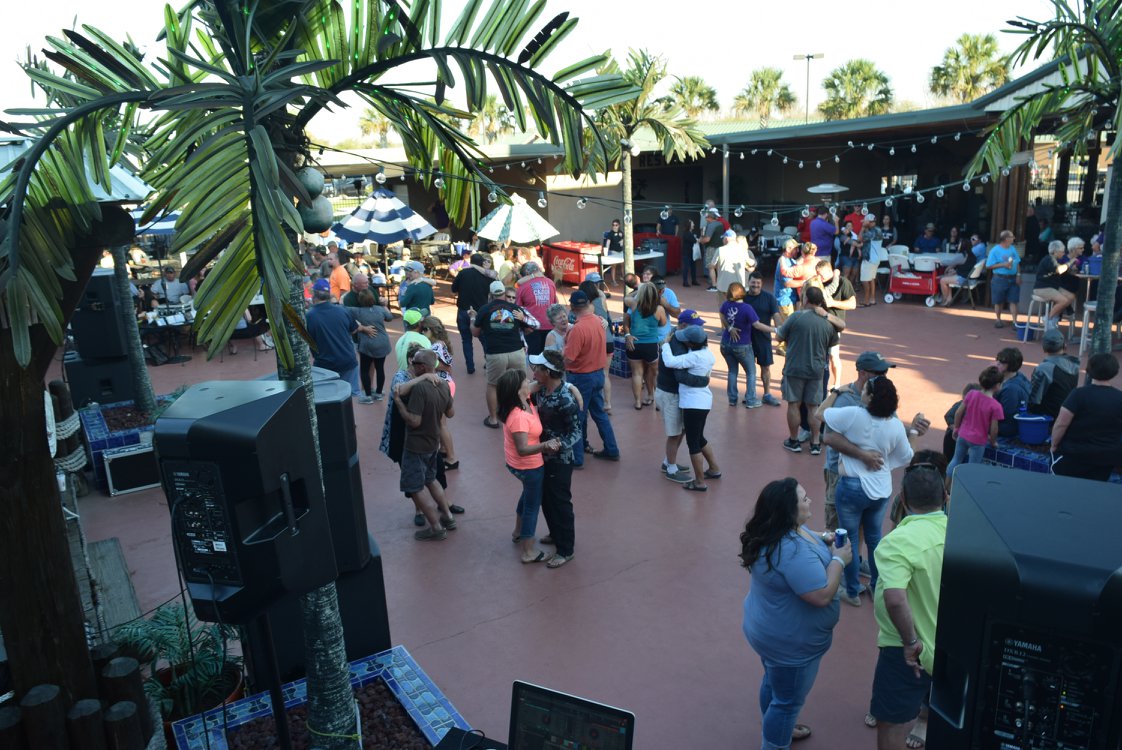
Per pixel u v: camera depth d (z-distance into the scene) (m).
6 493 3.28
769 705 4.12
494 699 4.86
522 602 5.89
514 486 8.00
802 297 8.24
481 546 6.77
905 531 3.64
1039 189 20.77
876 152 22.88
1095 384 5.84
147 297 14.38
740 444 8.83
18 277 2.68
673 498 7.53
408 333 8.68
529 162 20.05
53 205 3.07
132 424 8.81
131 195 3.41
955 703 1.91
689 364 7.29
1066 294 11.77
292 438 2.99
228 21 3.00
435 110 3.66
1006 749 1.81
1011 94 14.46
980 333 13.41
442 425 8.30
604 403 10.07
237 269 2.70
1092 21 6.95
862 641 5.25
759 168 24.77
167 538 7.17
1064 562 1.68
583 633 5.48
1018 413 7.41
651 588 6.00
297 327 2.89
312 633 3.88
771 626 3.77
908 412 9.59
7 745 3.23
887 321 14.76
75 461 5.50
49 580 3.41
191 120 3.21
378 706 4.46
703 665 5.09
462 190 4.13
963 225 21.16
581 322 8.22
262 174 2.56
